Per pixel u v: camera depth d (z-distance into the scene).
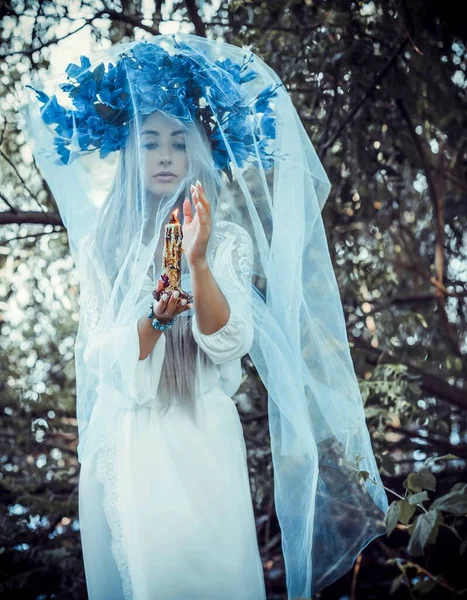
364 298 4.86
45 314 5.00
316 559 2.94
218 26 4.47
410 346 4.87
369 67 4.33
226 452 2.47
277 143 2.78
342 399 2.87
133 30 4.39
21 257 4.85
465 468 4.70
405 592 4.30
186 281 2.53
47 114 2.71
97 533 2.50
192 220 2.36
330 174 4.59
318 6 4.32
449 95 4.50
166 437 2.43
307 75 4.35
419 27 4.33
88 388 2.61
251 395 4.51
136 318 2.41
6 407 4.82
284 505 2.73
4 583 4.20
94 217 2.68
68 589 4.26
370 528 2.96
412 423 4.86
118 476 2.43
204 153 2.61
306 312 2.84
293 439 2.71
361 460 2.90
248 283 2.57
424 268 5.27
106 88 2.63
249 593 2.39
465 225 5.24
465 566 4.16
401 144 4.66
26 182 4.69
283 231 2.74
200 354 2.50
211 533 2.37
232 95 2.68
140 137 2.58
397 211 5.02
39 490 4.62
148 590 2.33
